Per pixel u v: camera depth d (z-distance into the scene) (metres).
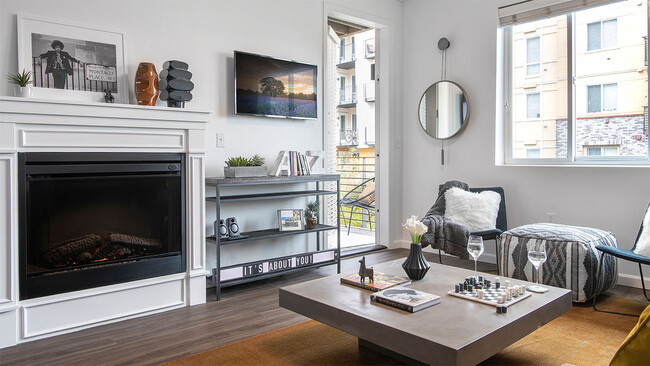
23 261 2.46
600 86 3.79
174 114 2.97
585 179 3.77
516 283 2.43
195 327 2.68
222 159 3.69
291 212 3.80
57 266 2.58
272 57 3.90
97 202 2.74
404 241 5.12
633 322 2.71
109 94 3.02
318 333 2.58
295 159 3.79
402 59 5.11
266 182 3.43
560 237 3.11
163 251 2.99
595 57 3.81
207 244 3.62
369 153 6.63
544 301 2.08
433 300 2.04
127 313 2.82
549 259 3.10
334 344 2.42
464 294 2.17
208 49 3.59
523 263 3.23
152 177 2.93
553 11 3.94
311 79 4.20
